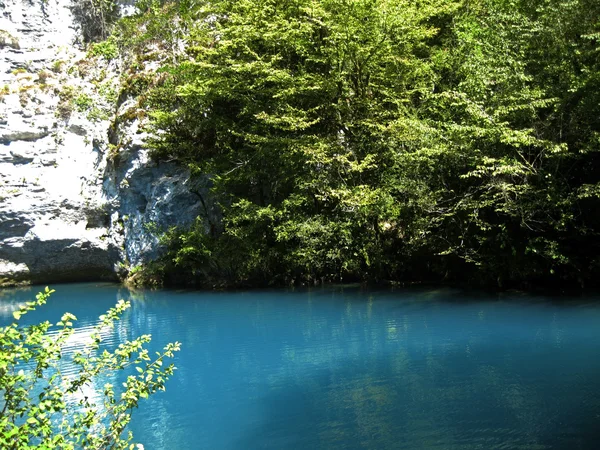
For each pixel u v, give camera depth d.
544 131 13.84
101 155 23.47
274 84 18.77
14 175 22.83
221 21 21.84
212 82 18.44
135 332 13.01
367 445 6.34
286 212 17.70
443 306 13.62
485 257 14.75
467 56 16.17
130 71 23.89
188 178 20.62
